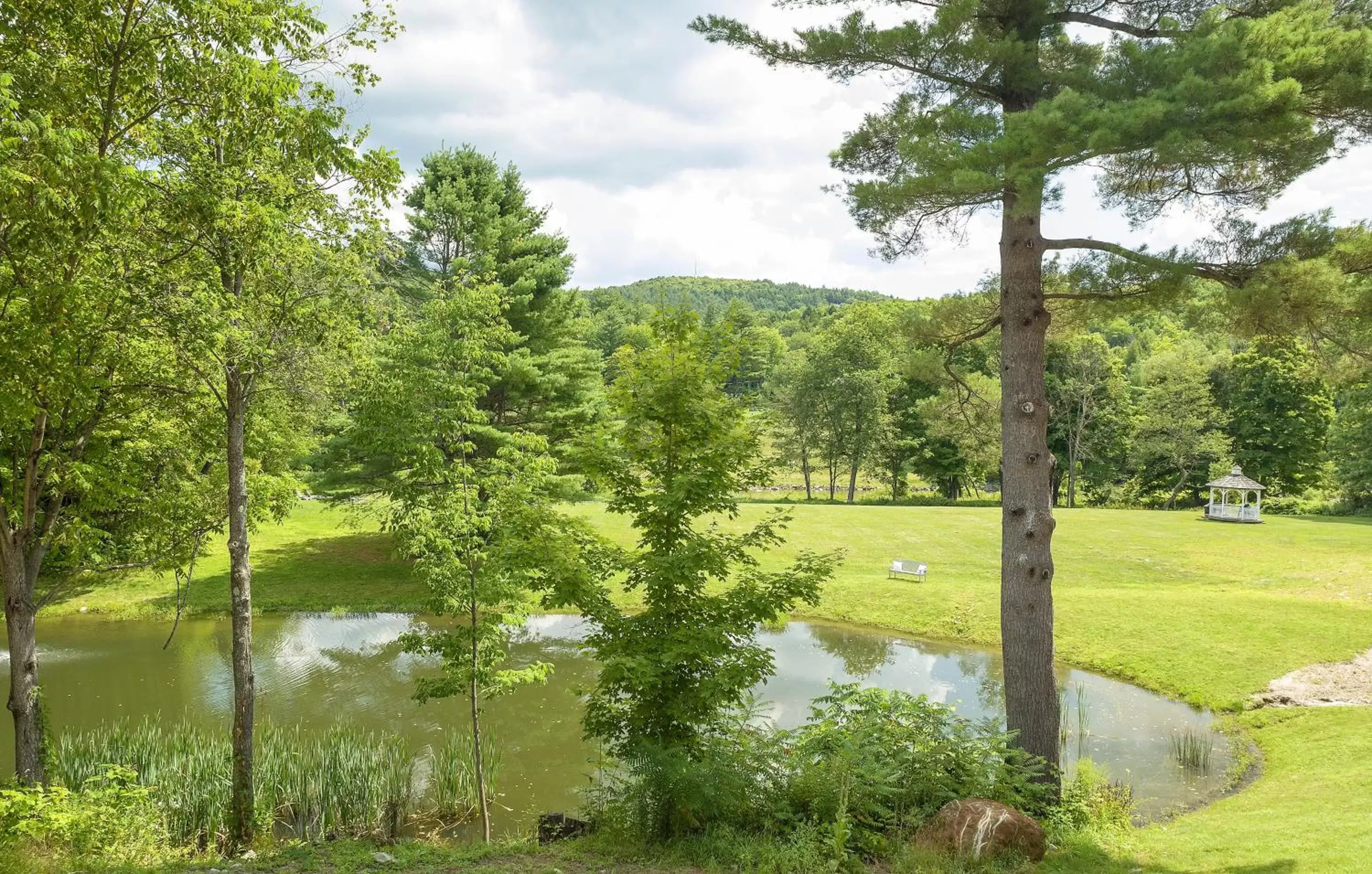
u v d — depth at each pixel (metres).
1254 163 8.85
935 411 17.12
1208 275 9.56
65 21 7.88
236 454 10.12
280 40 9.40
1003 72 9.44
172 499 12.23
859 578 27.27
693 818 7.80
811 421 53.69
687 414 8.43
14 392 7.92
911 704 9.21
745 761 8.40
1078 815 9.40
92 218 7.46
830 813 7.74
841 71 10.16
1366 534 31.33
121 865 6.97
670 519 8.34
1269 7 9.01
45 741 9.78
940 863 6.84
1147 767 13.16
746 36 10.11
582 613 8.41
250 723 9.96
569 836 8.61
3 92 6.25
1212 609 21.36
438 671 18.45
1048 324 10.23
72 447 10.47
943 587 25.67
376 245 10.96
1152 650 19.39
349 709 15.62
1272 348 10.34
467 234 26.53
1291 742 13.76
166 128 9.20
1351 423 43.19
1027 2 9.59
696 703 7.77
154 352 9.77
